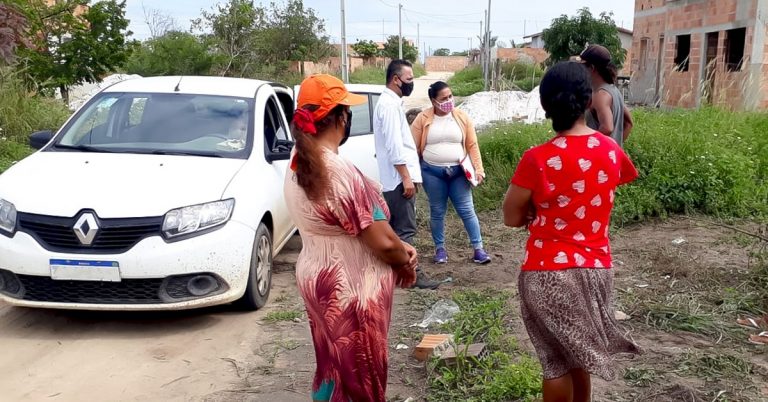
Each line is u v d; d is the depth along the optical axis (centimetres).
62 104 1295
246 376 434
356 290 287
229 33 3419
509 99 1670
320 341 300
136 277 471
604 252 309
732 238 723
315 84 281
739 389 392
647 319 500
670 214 832
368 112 789
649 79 2423
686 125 976
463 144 657
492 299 553
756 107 1260
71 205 477
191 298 488
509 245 749
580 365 301
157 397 407
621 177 315
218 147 578
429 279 615
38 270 471
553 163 296
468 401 386
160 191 493
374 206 282
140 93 633
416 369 436
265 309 549
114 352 466
